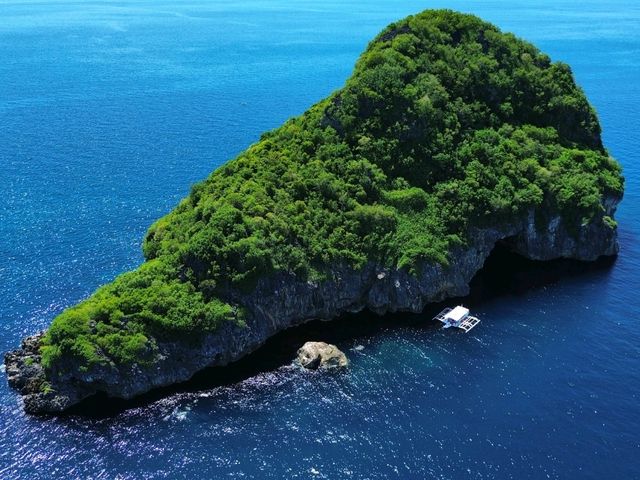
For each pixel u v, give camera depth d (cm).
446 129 13012
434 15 14538
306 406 9050
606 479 7762
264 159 12088
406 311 11300
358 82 12794
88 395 9144
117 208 15062
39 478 7788
